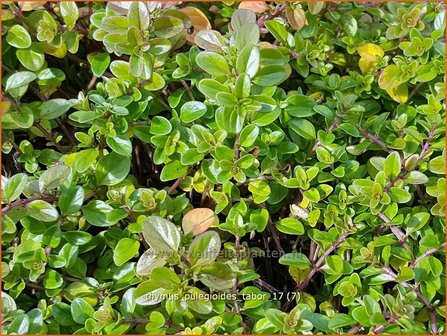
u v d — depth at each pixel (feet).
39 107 0.68
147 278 0.60
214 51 0.68
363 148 0.68
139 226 0.61
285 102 0.69
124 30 0.65
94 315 0.56
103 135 0.66
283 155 0.70
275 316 0.57
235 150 0.64
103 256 0.64
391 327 0.57
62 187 0.63
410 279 0.60
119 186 0.65
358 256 0.62
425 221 0.63
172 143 0.66
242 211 0.64
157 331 0.57
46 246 0.62
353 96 0.70
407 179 0.63
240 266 0.63
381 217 0.63
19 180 0.58
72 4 0.70
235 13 0.67
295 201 0.71
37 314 0.56
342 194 0.64
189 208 0.68
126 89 0.68
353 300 0.60
